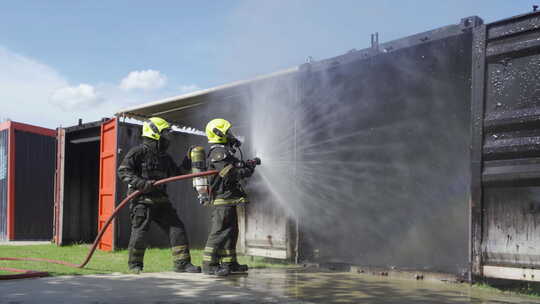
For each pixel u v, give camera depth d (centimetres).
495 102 423
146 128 525
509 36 417
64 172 962
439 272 468
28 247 882
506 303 355
